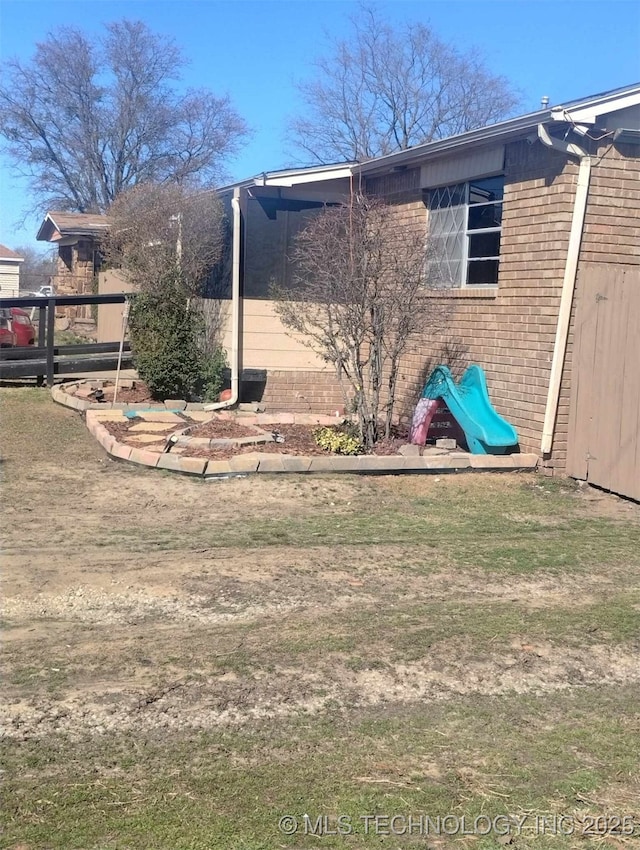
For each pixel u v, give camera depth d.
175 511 7.38
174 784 3.35
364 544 6.63
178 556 6.17
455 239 10.84
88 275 27.06
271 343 12.92
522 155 9.32
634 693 4.32
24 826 3.06
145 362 12.65
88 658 4.44
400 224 10.94
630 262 8.98
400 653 4.62
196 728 3.78
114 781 3.35
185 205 13.34
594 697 4.25
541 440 9.11
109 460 9.13
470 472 9.05
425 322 9.52
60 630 4.82
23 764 3.45
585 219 8.74
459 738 3.80
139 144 45.34
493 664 4.55
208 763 3.51
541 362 9.12
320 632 4.88
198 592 5.47
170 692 4.09
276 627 4.94
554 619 5.19
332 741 3.73
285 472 8.66
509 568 6.17
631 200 8.90
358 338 9.58
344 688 4.21
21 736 3.65
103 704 3.95
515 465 9.15
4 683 4.12
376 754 3.64
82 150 44.78
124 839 3.01
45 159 45.16
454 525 7.28
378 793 3.35
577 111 8.35
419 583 5.80
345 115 39.25
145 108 44.97
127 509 7.39
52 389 13.26
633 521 7.59
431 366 11.12
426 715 4.00
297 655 4.55
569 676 4.46
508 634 4.93
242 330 12.78
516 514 7.71
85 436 10.28
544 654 4.70
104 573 5.75
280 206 12.73
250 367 12.88
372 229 9.39
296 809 3.23
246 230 12.64
